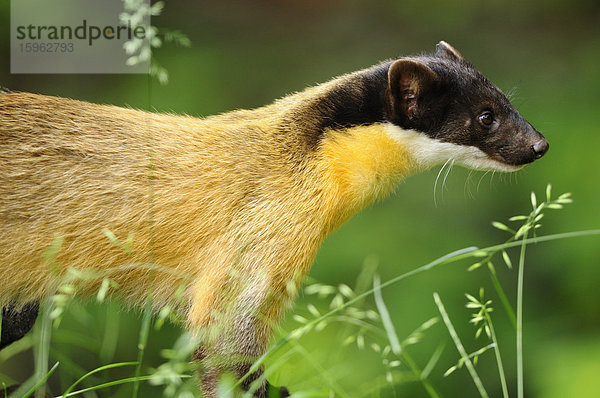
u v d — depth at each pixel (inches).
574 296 683.4
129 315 626.5
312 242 403.2
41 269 385.4
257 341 389.7
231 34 849.5
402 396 615.5
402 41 865.5
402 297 658.8
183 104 769.6
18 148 381.4
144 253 391.5
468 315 649.6
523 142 434.6
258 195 394.9
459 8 876.6
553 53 853.2
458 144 431.8
